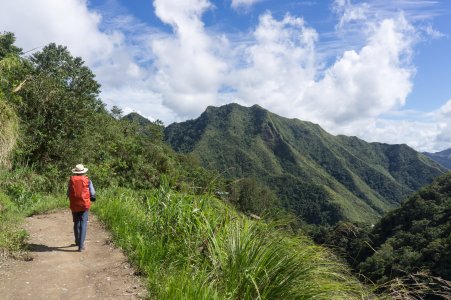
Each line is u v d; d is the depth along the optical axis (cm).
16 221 888
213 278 445
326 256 430
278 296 396
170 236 610
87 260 646
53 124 1758
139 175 2742
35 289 495
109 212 986
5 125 844
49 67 2969
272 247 437
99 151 2377
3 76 977
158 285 475
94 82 2316
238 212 572
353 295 390
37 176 1490
